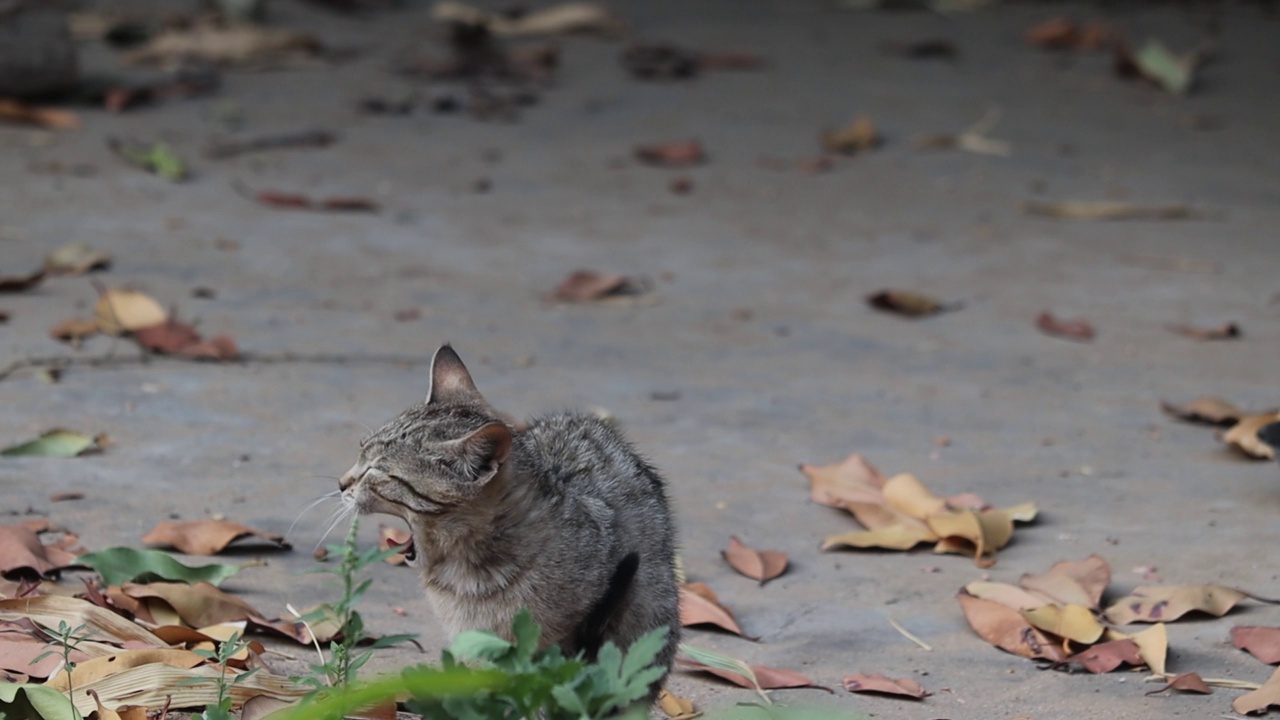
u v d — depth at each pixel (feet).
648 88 78.07
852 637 25.30
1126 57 82.64
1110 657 23.81
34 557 24.71
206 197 55.57
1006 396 39.58
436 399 22.44
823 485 31.40
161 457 31.53
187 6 88.17
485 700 16.39
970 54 88.63
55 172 56.34
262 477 30.76
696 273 51.13
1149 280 51.98
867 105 76.28
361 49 83.20
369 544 27.84
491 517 19.93
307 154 63.05
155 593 23.52
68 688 20.21
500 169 63.31
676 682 23.43
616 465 22.48
